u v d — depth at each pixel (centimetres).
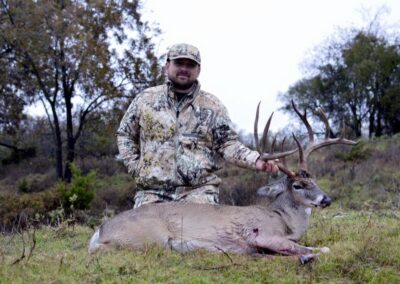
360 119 3625
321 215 948
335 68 3684
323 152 2239
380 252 549
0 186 2398
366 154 2045
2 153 2923
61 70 2214
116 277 491
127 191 1642
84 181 1409
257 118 639
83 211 1268
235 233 595
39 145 2892
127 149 700
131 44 2252
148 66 2236
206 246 589
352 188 1537
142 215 596
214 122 684
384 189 1446
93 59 2136
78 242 743
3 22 2191
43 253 606
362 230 674
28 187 2219
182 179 666
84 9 2216
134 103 702
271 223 606
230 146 677
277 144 1845
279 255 580
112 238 587
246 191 1420
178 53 669
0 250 625
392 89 3497
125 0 2239
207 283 480
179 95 685
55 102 2338
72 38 2138
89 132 2547
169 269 516
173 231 593
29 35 2158
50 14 2167
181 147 671
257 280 498
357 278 503
